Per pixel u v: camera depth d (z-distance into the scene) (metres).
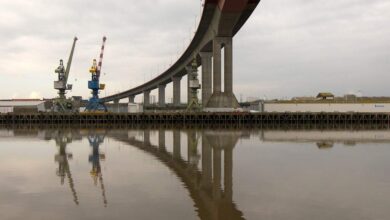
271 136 52.69
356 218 13.78
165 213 14.53
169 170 24.70
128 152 34.69
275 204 15.81
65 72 124.50
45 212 14.63
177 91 182.62
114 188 19.06
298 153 33.56
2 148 38.22
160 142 44.22
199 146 39.75
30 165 26.86
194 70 114.81
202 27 102.38
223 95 95.88
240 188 19.05
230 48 94.44
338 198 16.80
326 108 111.38
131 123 96.25
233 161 28.73
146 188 19.08
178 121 96.94
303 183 20.20
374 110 110.25
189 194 17.72
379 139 48.34
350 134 57.28
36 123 98.56
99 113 101.75
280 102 116.81
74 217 13.97
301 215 14.17
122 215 14.24
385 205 15.54
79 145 41.03
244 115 93.94
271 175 22.66
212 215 14.26
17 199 16.70
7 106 122.62
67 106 118.50
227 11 77.62
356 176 22.25
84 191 18.33
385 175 22.56
